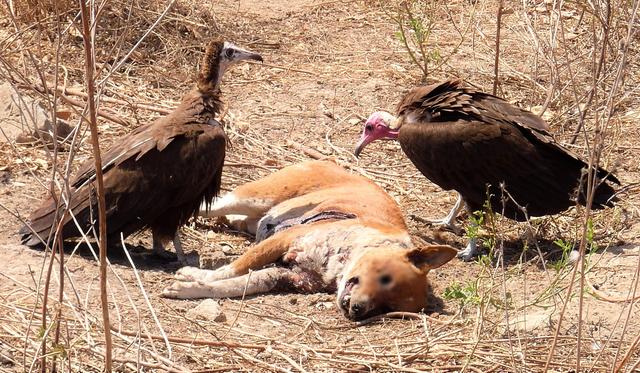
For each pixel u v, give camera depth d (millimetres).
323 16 13859
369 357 6039
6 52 9906
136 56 11297
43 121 9008
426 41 12711
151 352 5750
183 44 11891
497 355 6062
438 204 9016
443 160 7816
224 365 5891
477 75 11852
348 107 11055
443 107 7938
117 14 11461
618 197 8812
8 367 5668
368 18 13758
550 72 10969
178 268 7457
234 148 9789
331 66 12203
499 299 6656
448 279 7430
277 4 14289
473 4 13891
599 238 8094
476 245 7902
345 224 7121
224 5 13891
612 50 10719
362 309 6504
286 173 8070
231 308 6754
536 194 7797
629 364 5992
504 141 7703
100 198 5035
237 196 8047
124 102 10266
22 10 10766
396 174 9594
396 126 8266
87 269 7059
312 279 7051
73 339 5914
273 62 12211
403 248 6941
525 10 11047
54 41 10820
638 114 10492
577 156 7789
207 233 8250
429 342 6203
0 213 7863
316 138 10258
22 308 6293
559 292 6684
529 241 8055
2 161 8664
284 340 6281
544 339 6293
